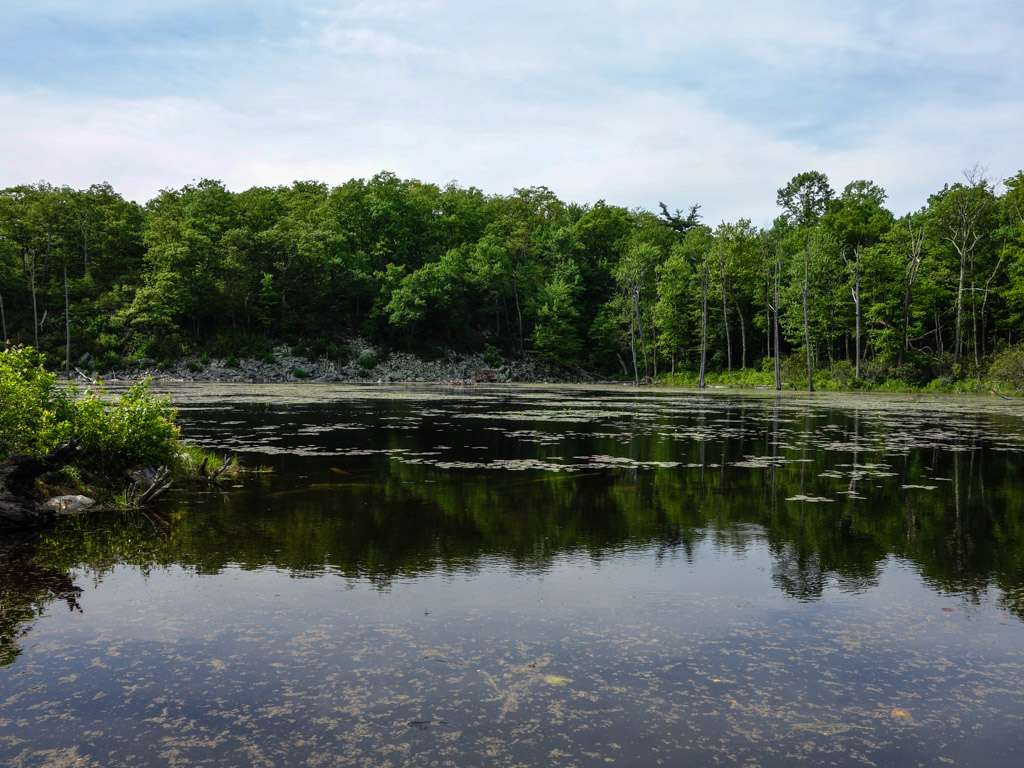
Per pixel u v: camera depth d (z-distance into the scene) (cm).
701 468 1343
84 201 6512
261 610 579
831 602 610
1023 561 734
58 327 6000
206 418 2305
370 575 673
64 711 413
